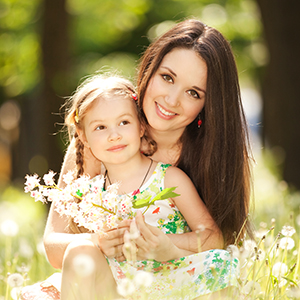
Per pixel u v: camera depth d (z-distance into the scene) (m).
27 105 15.36
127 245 2.59
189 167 3.44
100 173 3.43
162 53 3.27
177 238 3.09
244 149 3.42
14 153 18.06
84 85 3.39
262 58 10.28
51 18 10.38
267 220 5.41
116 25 14.43
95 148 3.12
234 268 2.87
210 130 3.29
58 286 3.04
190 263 3.01
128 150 3.11
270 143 9.48
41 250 4.00
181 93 3.24
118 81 3.31
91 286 2.68
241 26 14.43
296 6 8.88
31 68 13.76
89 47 14.77
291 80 9.02
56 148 10.84
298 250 3.21
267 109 9.38
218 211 3.24
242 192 3.36
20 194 12.43
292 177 9.09
